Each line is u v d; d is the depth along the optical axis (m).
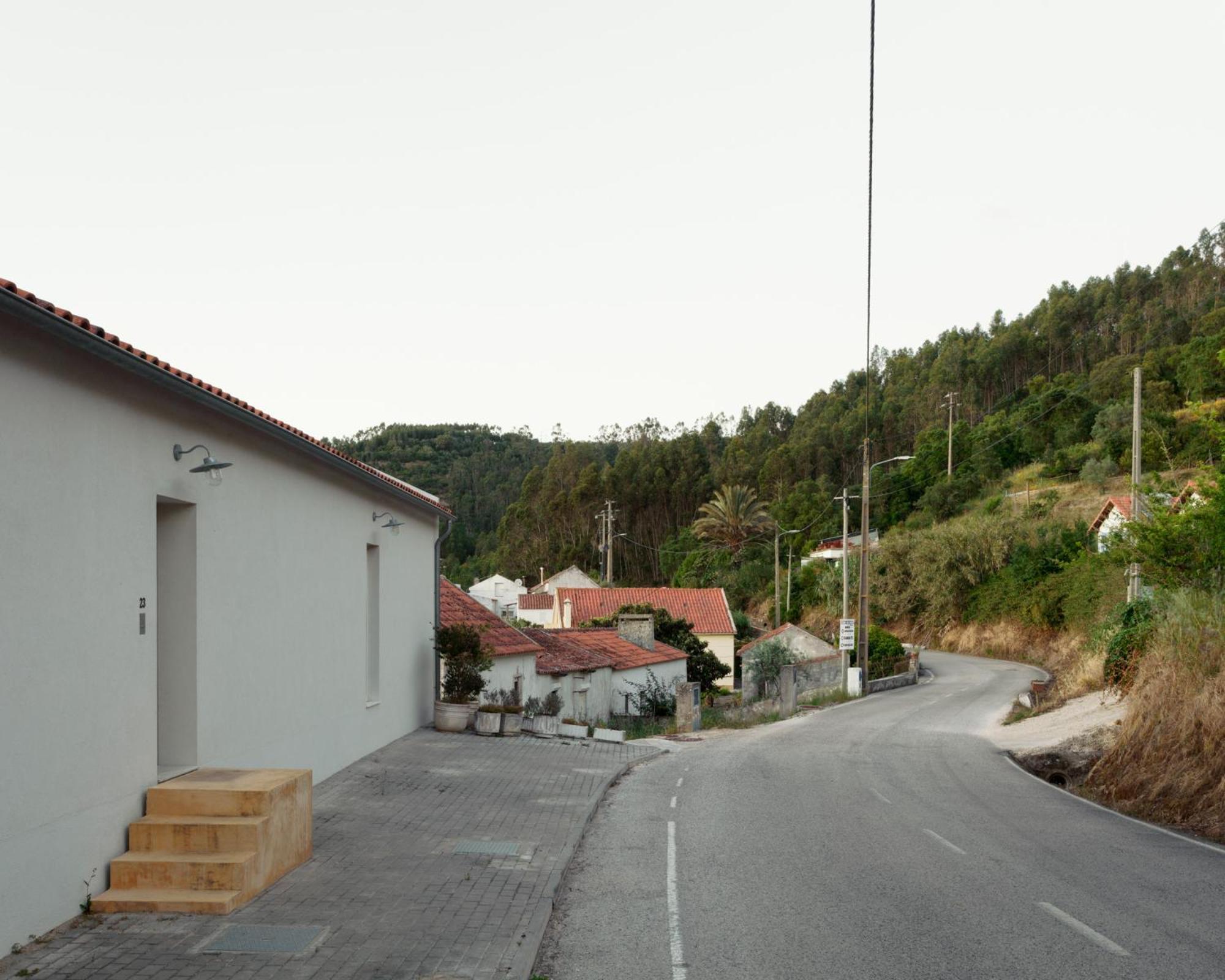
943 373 118.25
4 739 6.26
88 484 7.36
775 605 78.25
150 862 7.44
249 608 10.76
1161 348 79.50
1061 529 56.91
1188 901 8.03
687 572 89.44
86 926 6.83
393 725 17.61
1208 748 13.14
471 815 11.54
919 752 21.20
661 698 35.06
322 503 13.41
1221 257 118.25
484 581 96.44
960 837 11.06
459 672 20.25
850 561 72.56
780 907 7.89
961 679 44.94
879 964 6.34
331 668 13.88
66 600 7.02
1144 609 25.33
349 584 14.73
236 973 5.93
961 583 61.66
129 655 7.93
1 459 6.30
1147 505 20.12
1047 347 118.75
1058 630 51.06
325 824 10.66
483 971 6.02
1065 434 78.69
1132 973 6.13
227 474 10.18
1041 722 24.95
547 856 9.42
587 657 31.72
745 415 152.75
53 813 6.77
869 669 45.25
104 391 7.61
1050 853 10.13
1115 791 14.49
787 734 25.66
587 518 115.00
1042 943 6.80
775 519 90.81
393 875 8.48
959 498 80.62
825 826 11.77
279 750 11.67
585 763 17.14
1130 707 16.11
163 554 9.38
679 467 118.38
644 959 6.51
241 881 7.44
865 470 41.91
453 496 155.75
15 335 6.43
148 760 8.19
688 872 9.19
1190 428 58.50
